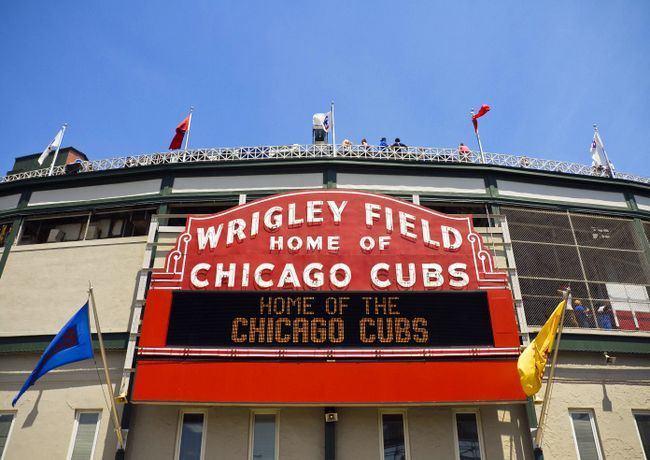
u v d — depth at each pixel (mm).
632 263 18406
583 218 18859
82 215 19078
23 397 15727
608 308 17547
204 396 13859
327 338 14273
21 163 25188
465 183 18578
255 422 14859
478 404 13945
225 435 14562
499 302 14883
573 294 17734
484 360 14219
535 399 15062
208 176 18656
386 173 18531
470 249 15828
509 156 19141
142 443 14555
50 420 15336
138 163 19422
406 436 14617
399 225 16141
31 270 17797
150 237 16703
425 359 14172
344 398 13820
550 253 18281
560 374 15781
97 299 16969
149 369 14125
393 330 14383
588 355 16141
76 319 14586
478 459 14406
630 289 17922
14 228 18859
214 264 15438
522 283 17578
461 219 16344
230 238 15883
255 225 16094
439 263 15508
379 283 15125
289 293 14805
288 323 14438
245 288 15078
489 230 17094
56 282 17453
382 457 14367
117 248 17688
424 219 16297
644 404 15656
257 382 13961
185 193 18344
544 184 19094
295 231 15977
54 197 19281
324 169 18453
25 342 16578
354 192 16672
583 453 14875
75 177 19203
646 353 16219
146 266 16234
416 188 18328
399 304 14695
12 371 16281
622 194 19562
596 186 19438
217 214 16344
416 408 14852
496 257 17000
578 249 18375
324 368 14062
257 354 14172
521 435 14695
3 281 17719
